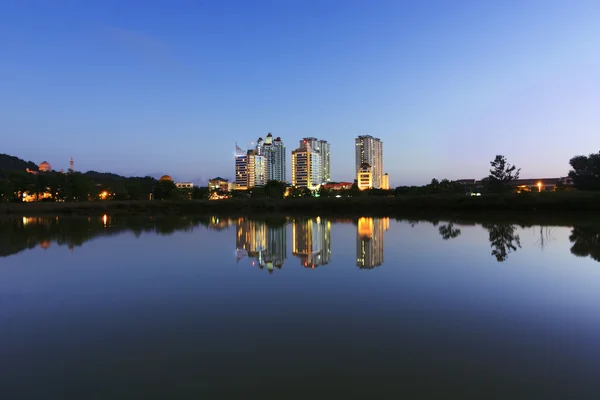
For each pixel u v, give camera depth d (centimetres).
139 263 2220
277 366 884
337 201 9006
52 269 2072
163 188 14312
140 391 784
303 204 9238
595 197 6525
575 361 898
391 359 913
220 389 786
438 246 2777
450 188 12731
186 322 1198
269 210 9131
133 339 1065
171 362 914
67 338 1080
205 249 2753
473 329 1109
